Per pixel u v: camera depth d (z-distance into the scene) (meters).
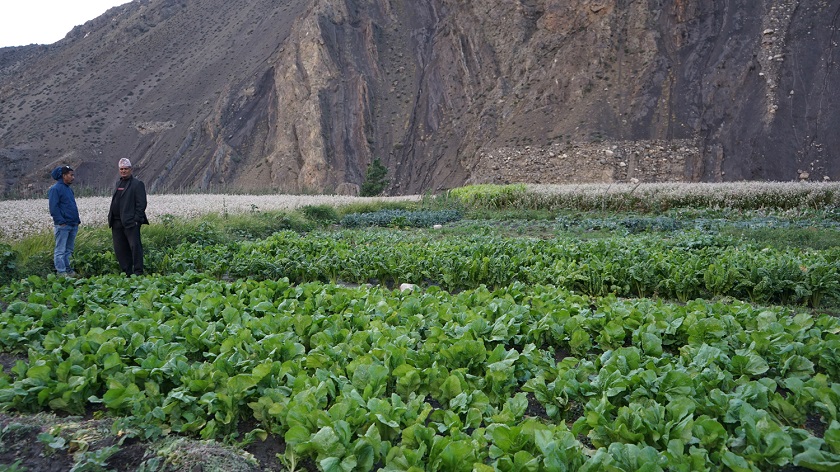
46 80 125.31
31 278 7.48
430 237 14.45
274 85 89.31
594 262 8.24
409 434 3.03
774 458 2.88
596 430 3.24
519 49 74.19
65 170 9.19
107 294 6.46
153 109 100.06
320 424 3.12
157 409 3.46
